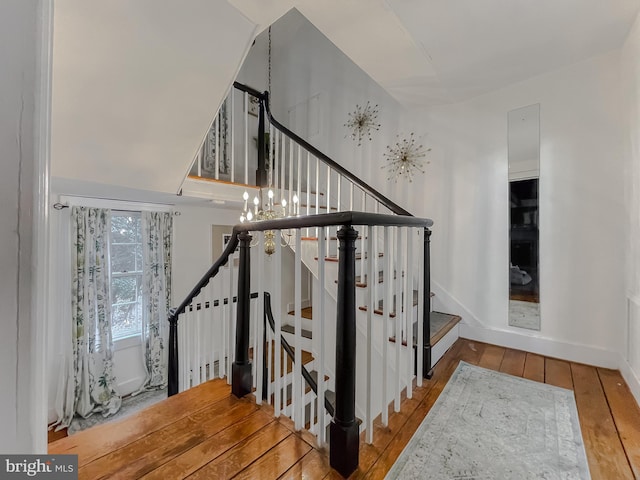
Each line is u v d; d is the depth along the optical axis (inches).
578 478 44.9
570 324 88.7
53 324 111.7
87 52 55.3
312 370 125.0
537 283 94.3
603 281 83.8
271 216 87.2
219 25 58.9
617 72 81.0
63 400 112.4
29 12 17.5
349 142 143.6
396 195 127.2
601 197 83.9
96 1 49.3
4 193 16.5
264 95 125.1
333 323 104.5
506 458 48.8
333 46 150.8
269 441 51.5
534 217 94.8
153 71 62.4
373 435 54.0
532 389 71.2
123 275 131.0
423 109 118.9
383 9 64.3
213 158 146.3
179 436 52.6
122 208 124.6
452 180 112.0
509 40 76.1
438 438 53.5
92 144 71.7
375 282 89.8
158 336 134.6
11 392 16.9
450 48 78.7
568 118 88.6
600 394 69.0
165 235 135.8
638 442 52.6
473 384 73.7
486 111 104.1
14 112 16.8
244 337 66.1
